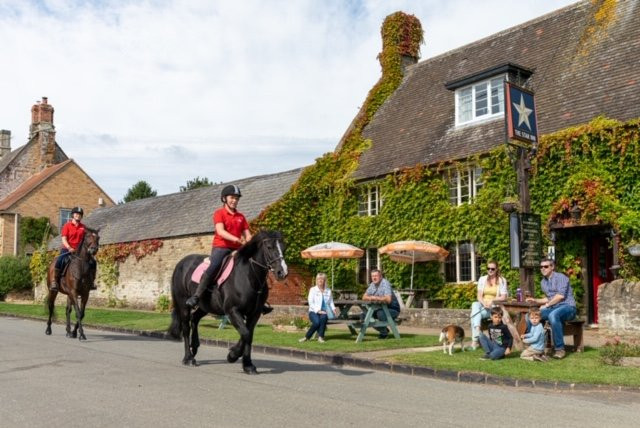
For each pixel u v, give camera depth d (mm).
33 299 37938
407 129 23688
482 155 18859
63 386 7848
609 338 14023
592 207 15641
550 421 6465
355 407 6910
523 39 22844
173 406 6738
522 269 12211
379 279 14094
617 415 6820
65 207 45781
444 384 8883
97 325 18391
